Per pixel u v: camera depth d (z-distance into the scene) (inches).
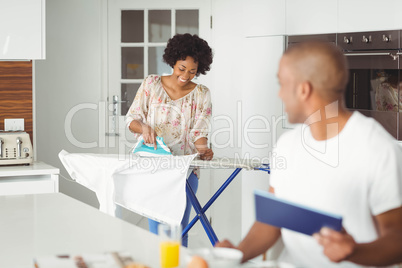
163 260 59.2
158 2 198.7
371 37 158.4
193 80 200.2
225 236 198.8
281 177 68.3
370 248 55.1
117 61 200.8
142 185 131.3
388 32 154.6
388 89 156.3
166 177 130.2
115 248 67.3
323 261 65.5
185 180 129.8
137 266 56.2
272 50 177.5
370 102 160.7
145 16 199.5
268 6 178.2
